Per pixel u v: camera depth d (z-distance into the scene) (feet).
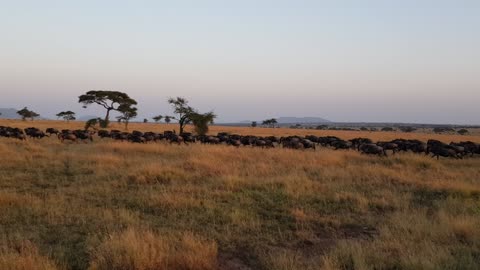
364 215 37.27
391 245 27.50
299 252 27.40
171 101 132.98
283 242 29.35
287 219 35.24
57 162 62.44
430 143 96.12
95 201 38.70
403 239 28.60
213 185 46.85
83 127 193.57
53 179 50.08
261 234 30.60
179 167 58.13
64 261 23.52
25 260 21.63
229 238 29.09
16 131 114.52
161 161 64.90
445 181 52.60
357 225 34.17
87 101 184.75
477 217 34.12
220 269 24.22
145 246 23.86
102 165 60.29
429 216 36.52
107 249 24.03
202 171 55.67
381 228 32.27
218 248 27.25
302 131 241.55
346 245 27.07
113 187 45.37
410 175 57.82
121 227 30.07
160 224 31.78
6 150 71.36
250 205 39.04
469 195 45.60
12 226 29.94
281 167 61.57
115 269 22.53
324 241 30.14
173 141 107.04
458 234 30.25
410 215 35.06
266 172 57.21
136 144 91.71
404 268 23.75
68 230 29.48
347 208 39.60
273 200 41.22
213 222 32.96
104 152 79.15
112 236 26.00
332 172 57.57
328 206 39.96
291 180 48.93
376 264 24.32
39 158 66.80
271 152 77.05
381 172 58.49
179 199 38.32
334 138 115.44
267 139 108.68
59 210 34.09
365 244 28.25
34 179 49.37
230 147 85.61
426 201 43.75
